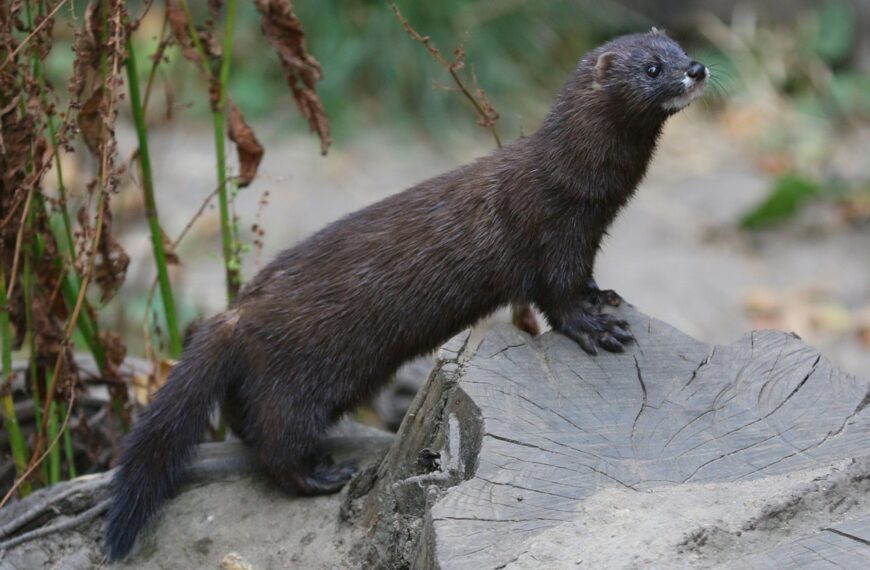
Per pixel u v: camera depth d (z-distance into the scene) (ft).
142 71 59.62
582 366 22.85
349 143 60.90
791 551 17.51
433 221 25.98
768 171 59.93
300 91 29.45
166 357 40.57
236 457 27.17
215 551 25.25
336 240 26.35
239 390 26.27
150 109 59.31
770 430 21.07
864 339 46.78
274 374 25.68
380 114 62.90
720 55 67.97
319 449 27.22
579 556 17.75
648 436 20.83
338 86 62.44
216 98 28.53
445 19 63.72
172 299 30.22
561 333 24.07
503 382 21.88
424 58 63.00
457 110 62.85
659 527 18.31
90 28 25.71
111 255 31.01
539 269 25.52
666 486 19.57
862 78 66.23
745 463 20.18
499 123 61.87
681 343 23.70
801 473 19.69
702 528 18.13
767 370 22.65
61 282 27.50
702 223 55.52
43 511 26.21
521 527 18.49
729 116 64.75
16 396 32.14
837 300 49.65
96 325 29.09
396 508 21.84
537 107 63.10
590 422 21.12
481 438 20.63
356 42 63.36
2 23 25.46
